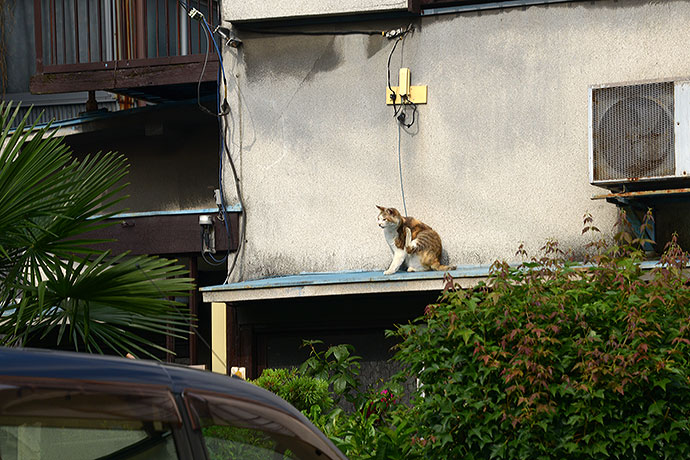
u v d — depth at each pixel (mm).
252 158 13430
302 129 13312
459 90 12805
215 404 3695
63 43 16203
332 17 13211
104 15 17062
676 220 12203
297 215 13211
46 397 3160
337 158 13164
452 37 12859
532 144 12531
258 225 13320
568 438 7738
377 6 12773
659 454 7672
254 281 12594
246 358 13180
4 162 8375
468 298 8500
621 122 11219
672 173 10984
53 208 8633
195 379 3727
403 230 12156
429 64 12914
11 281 8445
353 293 11688
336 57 13281
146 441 3391
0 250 8414
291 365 13078
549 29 12562
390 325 12695
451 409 8008
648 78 12203
